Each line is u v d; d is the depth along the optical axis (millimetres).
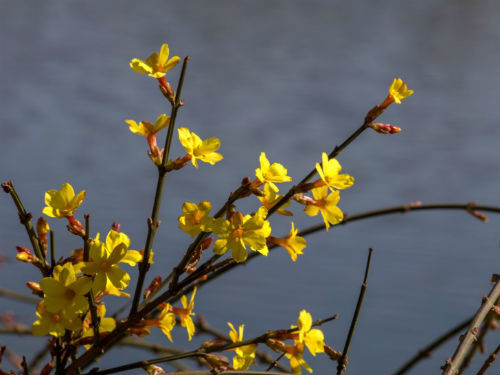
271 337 1167
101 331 1159
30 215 1148
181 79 1153
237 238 1135
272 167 1155
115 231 1155
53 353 1156
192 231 1147
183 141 1157
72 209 1148
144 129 1167
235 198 1149
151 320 1161
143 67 1149
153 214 1147
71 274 1127
